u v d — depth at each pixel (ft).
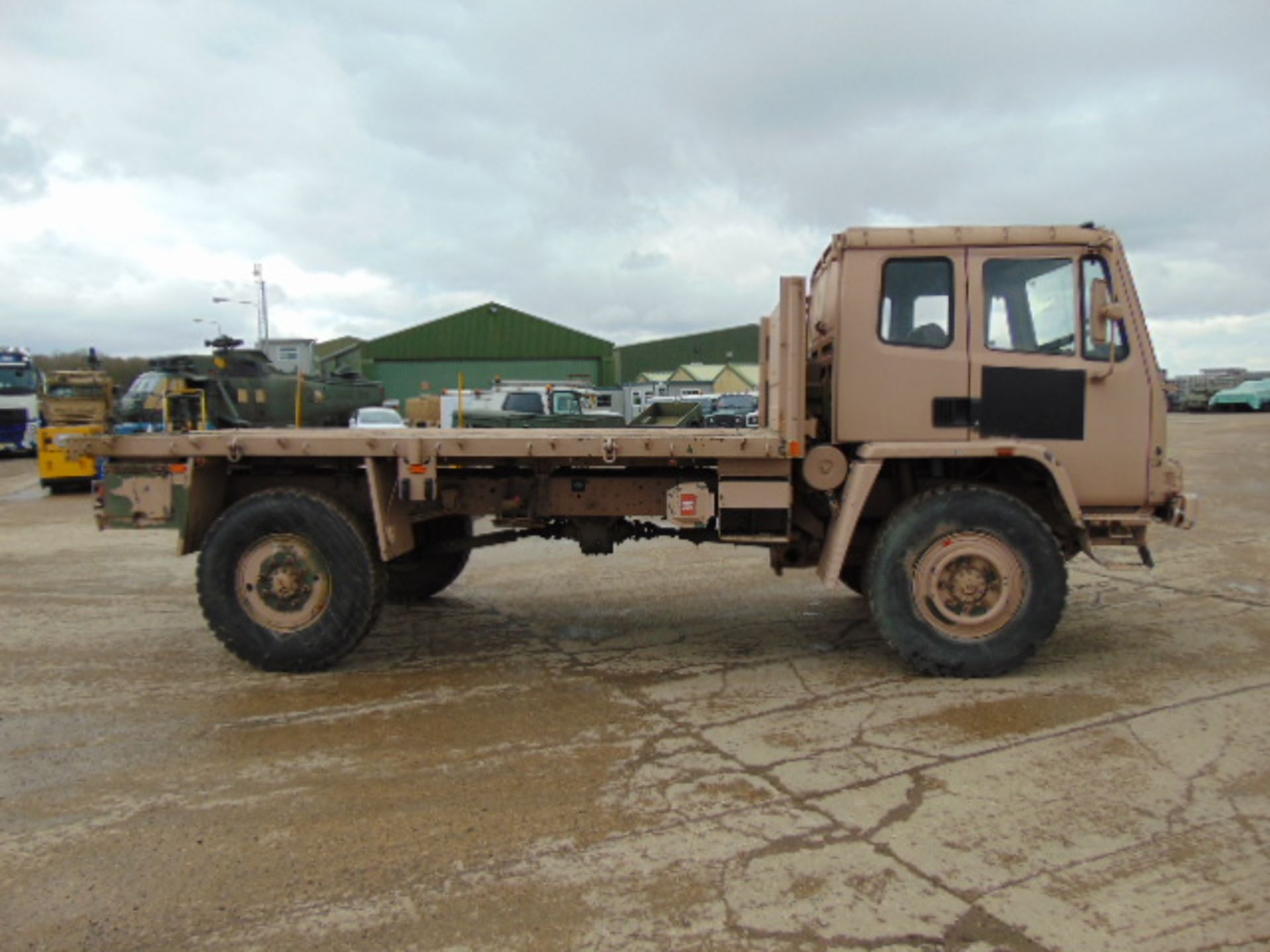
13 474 73.31
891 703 16.66
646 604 25.21
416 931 9.92
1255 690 17.06
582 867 11.14
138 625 23.21
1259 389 134.62
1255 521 38.17
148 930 10.01
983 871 10.89
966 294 18.35
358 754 14.75
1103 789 12.95
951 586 17.81
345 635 18.86
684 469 20.40
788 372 18.30
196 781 13.78
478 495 20.79
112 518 19.47
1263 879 10.61
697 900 10.37
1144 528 18.61
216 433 19.89
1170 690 17.13
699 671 18.92
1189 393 142.20
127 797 13.28
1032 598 17.70
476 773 13.93
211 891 10.76
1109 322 18.03
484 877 10.96
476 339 179.01
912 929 9.77
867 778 13.46
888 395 18.48
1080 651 19.79
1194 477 53.47
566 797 13.03
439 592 26.40
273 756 14.71
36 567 31.35
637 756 14.48
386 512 19.16
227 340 65.92
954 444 17.90
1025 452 17.76
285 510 18.79
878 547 17.99
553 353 181.16
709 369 193.47
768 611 24.11
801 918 9.99
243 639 19.03
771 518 19.02
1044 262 18.35
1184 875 10.71
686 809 12.61
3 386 90.27
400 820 12.44
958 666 17.85
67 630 22.75
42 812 12.83
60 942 9.82
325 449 18.86
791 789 13.15
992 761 13.98
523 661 19.84
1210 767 13.65
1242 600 24.44
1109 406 18.28
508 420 57.47
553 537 21.86
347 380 83.10
